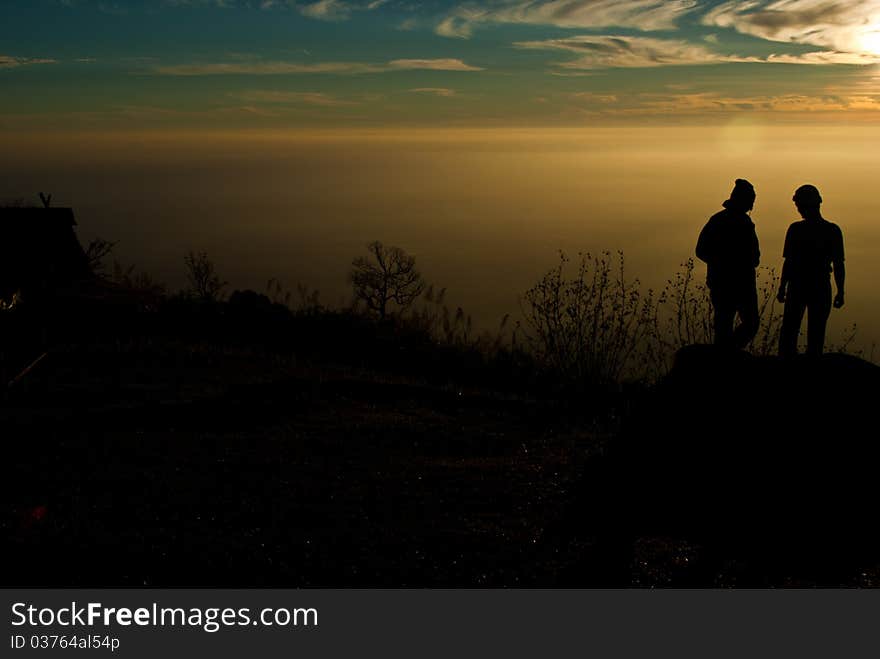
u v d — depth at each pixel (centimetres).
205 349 1816
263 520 785
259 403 1302
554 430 1235
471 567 696
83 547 682
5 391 1291
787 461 695
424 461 1035
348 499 864
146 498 833
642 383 1473
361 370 1788
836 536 686
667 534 711
